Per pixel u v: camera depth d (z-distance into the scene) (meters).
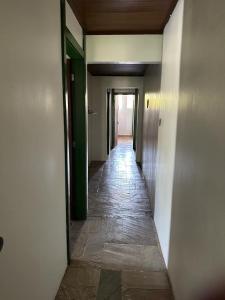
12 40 1.05
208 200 1.11
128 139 11.57
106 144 6.77
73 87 2.86
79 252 2.46
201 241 1.20
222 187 0.95
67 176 2.04
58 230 1.88
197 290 1.25
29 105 1.25
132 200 3.87
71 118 2.93
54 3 1.64
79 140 2.98
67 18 2.00
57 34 1.72
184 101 1.62
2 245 0.93
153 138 3.54
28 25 1.21
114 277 2.11
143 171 5.29
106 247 2.56
